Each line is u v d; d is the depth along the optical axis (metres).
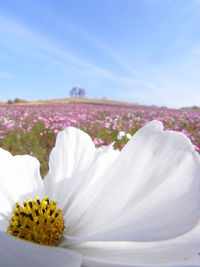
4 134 0.54
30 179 0.06
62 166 0.06
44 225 0.05
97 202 0.05
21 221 0.05
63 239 0.05
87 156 0.06
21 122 0.70
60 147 0.06
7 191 0.06
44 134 0.54
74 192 0.05
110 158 0.05
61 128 0.56
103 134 0.53
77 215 0.05
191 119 0.88
